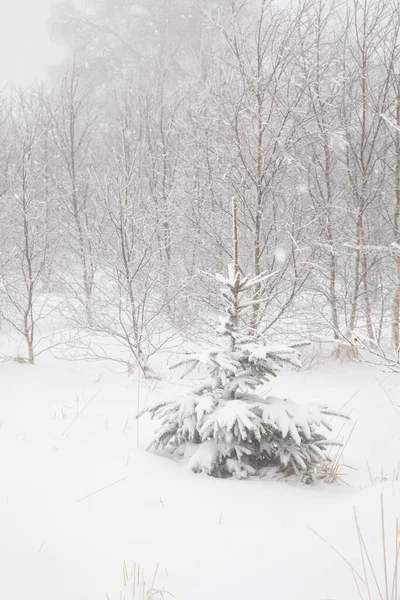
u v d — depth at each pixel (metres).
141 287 8.12
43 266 8.48
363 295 9.79
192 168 8.77
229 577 2.47
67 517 3.03
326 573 2.41
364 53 8.49
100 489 3.38
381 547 2.51
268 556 2.62
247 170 7.75
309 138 8.37
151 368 8.01
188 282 8.38
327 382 7.62
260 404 3.92
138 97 11.68
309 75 7.91
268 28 7.70
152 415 4.18
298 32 7.82
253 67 7.81
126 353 8.94
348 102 8.90
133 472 3.65
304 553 2.61
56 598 2.35
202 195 8.80
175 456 4.11
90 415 5.29
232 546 2.74
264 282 7.95
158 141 10.32
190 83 10.67
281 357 3.89
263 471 3.98
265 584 2.39
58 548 2.72
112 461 3.86
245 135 8.05
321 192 8.74
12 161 10.37
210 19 8.31
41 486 3.40
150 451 4.17
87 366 8.21
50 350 9.14
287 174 8.22
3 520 2.96
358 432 5.47
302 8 7.74
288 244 8.39
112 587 2.43
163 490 3.39
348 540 2.65
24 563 2.58
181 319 8.59
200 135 8.66
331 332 9.45
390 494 3.03
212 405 3.82
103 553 2.69
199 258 9.03
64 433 4.55
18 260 9.04
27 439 4.35
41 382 6.93
